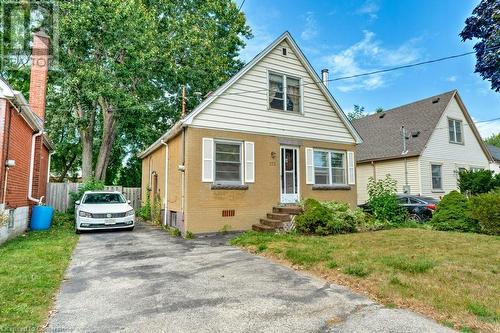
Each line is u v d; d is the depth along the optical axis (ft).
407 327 11.00
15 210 30.35
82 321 11.71
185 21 64.64
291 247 23.88
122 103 56.95
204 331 10.85
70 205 50.52
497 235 30.40
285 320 11.72
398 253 21.42
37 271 17.80
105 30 53.21
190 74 65.77
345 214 32.48
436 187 60.64
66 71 54.85
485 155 71.10
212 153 34.09
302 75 41.93
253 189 36.29
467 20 27.25
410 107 72.13
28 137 34.88
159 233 35.17
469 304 12.51
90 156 64.23
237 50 79.41
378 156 65.36
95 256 23.03
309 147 41.34
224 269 19.26
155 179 49.19
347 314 12.25
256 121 37.37
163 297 14.32
